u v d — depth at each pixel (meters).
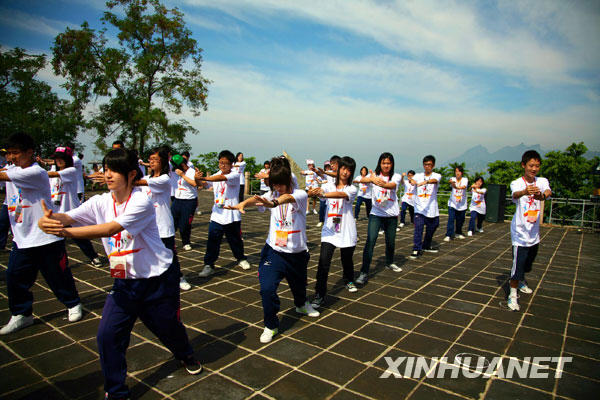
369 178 5.38
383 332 3.70
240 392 2.64
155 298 2.55
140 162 5.74
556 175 18.48
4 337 3.42
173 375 2.84
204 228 9.48
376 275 5.77
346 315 4.12
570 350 3.40
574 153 18.48
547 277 5.83
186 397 2.57
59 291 3.69
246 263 5.86
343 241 4.48
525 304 4.58
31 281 3.62
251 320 3.91
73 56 19.66
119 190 2.47
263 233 9.16
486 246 8.30
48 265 3.59
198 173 5.20
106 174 2.44
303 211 3.60
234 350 3.26
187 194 6.90
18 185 3.39
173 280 2.64
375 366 3.04
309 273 5.82
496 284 5.39
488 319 4.09
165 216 4.54
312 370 2.96
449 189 19.78
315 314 4.04
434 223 7.29
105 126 21.25
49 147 22.53
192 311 4.12
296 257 3.62
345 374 2.91
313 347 3.34
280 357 3.15
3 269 5.48
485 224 12.22
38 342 3.34
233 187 5.55
